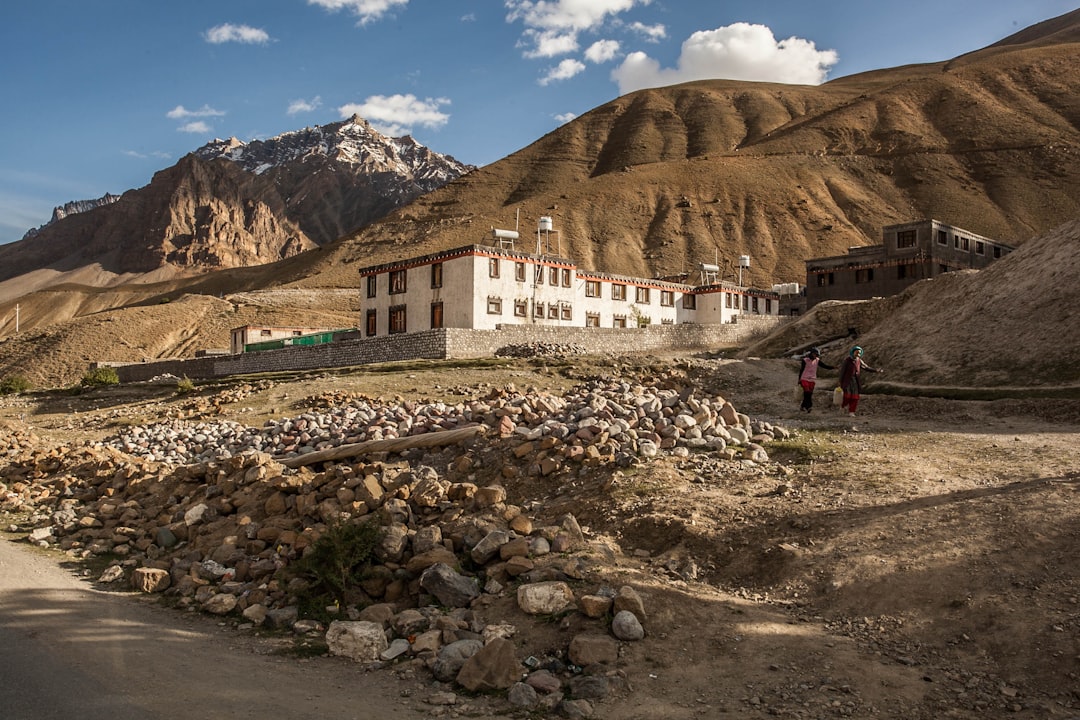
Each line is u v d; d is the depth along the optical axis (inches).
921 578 302.5
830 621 292.2
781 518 381.7
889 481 430.3
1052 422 673.6
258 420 1085.1
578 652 267.7
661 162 7652.6
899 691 238.2
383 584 352.8
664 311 2470.5
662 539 384.5
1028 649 250.2
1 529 570.3
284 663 285.4
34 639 306.3
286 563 398.9
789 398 943.0
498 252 1926.7
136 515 558.6
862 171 6604.3
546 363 1366.9
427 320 1985.7
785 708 231.1
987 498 371.9
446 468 559.2
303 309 5305.1
